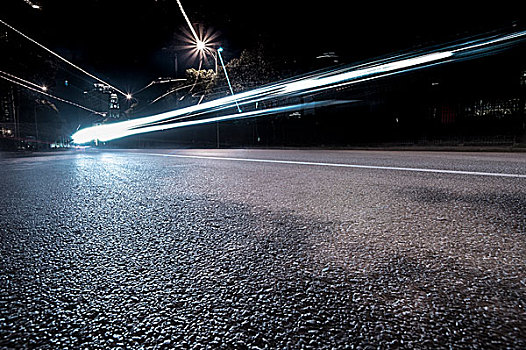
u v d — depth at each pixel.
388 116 15.99
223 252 1.55
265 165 6.36
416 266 1.33
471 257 1.43
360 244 1.63
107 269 1.37
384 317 0.95
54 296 1.12
